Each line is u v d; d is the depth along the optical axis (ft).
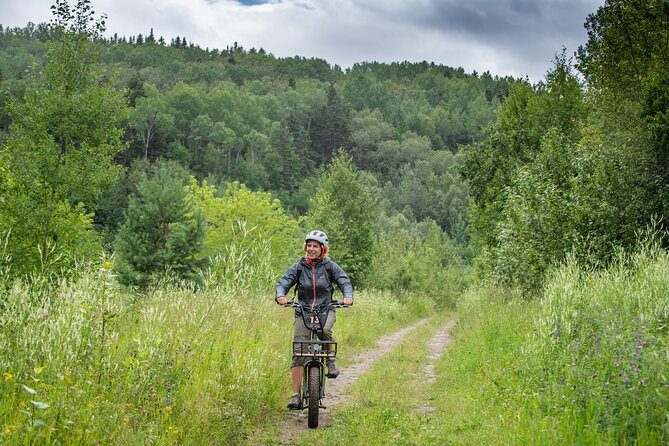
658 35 60.13
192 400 19.63
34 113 56.03
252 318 31.65
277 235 123.44
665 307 28.02
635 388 15.97
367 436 19.47
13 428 13.50
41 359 16.84
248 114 550.36
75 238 53.57
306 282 23.27
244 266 29.53
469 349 39.27
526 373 23.81
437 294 180.75
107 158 58.80
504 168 98.99
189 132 471.62
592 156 53.42
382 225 303.07
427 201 452.76
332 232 98.17
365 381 31.68
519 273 56.49
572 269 34.04
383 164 588.91
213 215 127.13
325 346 23.16
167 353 21.39
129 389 17.76
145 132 407.03
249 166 421.59
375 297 91.91
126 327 23.21
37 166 54.54
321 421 22.77
